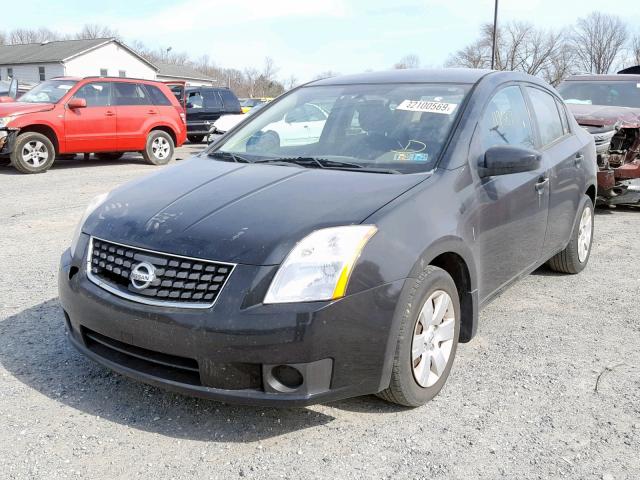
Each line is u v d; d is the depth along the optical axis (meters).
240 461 2.73
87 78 12.78
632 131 8.11
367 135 3.78
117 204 3.32
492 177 3.68
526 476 2.64
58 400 3.21
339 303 2.67
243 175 3.48
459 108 3.79
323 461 2.74
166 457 2.75
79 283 3.08
